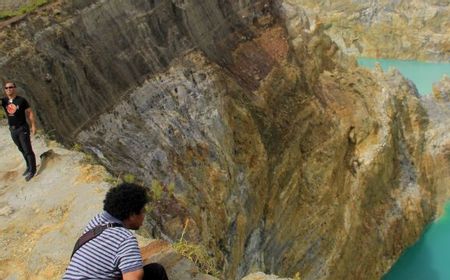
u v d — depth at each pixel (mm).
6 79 19406
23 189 13289
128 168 22328
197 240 21609
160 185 22094
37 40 22000
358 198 37438
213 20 34312
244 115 31125
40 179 13641
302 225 33719
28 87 20172
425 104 48312
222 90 30531
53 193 12859
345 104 41094
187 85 28656
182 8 31359
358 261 36344
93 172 13617
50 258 10586
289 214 33219
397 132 43594
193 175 25500
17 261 10930
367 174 38469
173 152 25297
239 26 37062
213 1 34688
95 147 21969
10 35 21109
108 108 24266
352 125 40031
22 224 11930
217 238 24953
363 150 39656
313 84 40875
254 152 30797
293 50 40281
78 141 21516
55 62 22141
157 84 27438
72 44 23688
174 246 10594
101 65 24844
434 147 46250
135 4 28297
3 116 17859
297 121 36000
